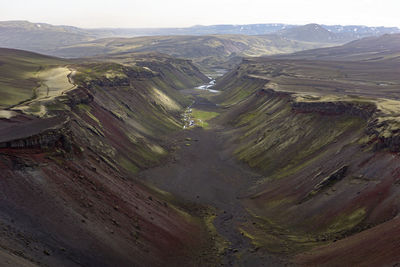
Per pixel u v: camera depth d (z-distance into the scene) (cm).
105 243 4541
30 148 5447
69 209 4719
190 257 5531
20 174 4788
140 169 11119
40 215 4262
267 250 6066
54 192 4853
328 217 6775
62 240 4072
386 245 4591
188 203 8856
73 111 10756
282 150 11969
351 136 10012
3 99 9494
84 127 10144
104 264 4156
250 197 9475
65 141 6212
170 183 10444
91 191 5581
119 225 5219
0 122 6656
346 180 7594
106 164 7938
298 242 6288
